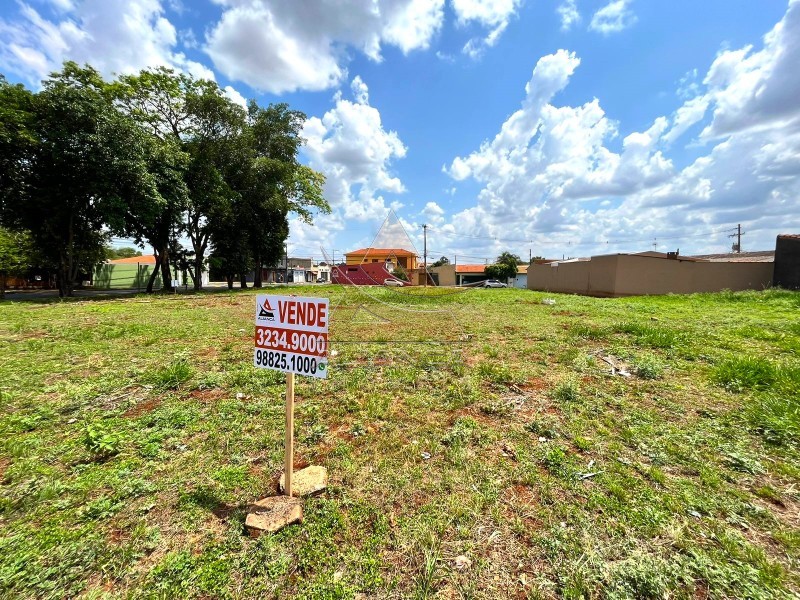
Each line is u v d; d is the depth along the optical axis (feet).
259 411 9.65
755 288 53.72
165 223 59.72
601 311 31.19
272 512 5.49
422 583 4.32
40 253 52.42
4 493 6.00
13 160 43.29
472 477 6.56
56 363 13.91
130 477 6.52
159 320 26.09
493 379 12.01
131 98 55.26
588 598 4.09
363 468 6.90
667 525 5.23
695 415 9.17
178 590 4.22
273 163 68.69
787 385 10.33
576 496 5.99
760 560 4.56
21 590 4.19
